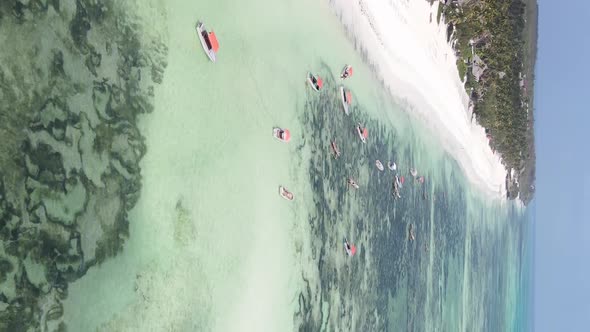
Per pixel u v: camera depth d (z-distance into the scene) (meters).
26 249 17.55
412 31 47.16
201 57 24.59
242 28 27.09
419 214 47.84
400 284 42.91
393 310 41.47
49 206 18.22
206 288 24.17
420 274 47.44
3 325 16.91
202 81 24.62
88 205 19.50
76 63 19.30
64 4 18.88
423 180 49.12
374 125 39.16
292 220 29.64
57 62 18.66
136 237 21.25
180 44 23.59
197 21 24.44
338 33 34.62
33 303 17.69
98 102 20.03
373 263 38.34
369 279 37.69
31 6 17.88
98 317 19.67
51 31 18.48
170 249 22.59
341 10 34.94
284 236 28.97
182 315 22.97
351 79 36.03
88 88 19.69
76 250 19.02
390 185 41.44
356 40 36.88
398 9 44.06
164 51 22.83
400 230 43.22
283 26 29.66
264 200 27.73
